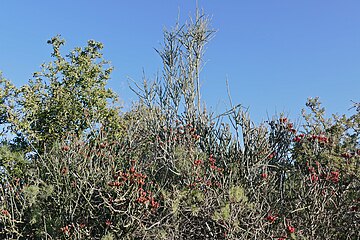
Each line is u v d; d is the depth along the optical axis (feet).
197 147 32.12
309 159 31.30
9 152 34.68
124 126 38.96
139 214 27.58
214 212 26.86
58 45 42.93
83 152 30.99
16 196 30.01
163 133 33.76
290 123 32.86
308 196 28.48
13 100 39.40
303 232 28.02
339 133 31.99
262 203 27.27
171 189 30.12
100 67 43.50
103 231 28.19
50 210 29.60
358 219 29.37
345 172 29.89
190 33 37.42
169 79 36.24
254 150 31.37
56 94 41.22
